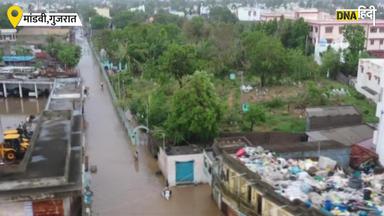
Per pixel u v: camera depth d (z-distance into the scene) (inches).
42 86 2529.5
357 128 1534.2
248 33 2989.7
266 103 2036.2
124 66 3016.7
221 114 1443.2
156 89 2091.5
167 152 1288.1
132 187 1280.8
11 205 804.0
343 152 1176.2
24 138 1208.8
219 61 2741.1
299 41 3289.9
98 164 1464.1
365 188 900.0
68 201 836.0
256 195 902.4
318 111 1585.9
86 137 1765.5
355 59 2647.6
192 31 3759.8
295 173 952.3
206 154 1251.2
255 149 1093.8
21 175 834.8
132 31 3560.5
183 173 1280.8
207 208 1143.6
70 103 1918.1
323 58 2753.4
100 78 3036.4
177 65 2204.7
